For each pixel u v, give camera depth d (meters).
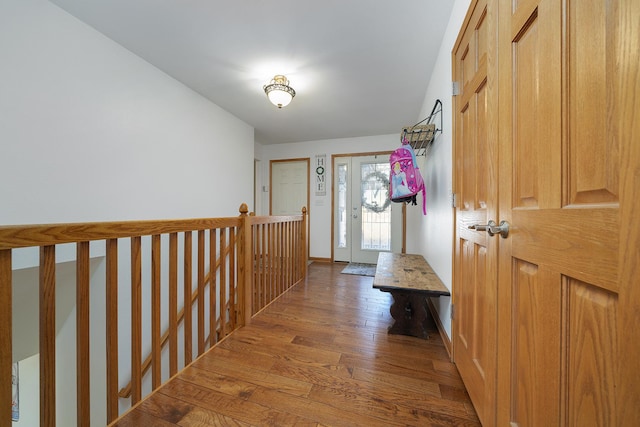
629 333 0.39
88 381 0.97
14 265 1.45
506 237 0.80
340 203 4.47
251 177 3.76
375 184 4.28
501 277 0.83
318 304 2.30
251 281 2.02
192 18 1.66
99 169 1.85
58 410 2.00
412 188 2.06
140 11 1.61
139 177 2.14
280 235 2.61
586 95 0.49
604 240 0.44
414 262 2.47
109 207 1.92
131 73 2.05
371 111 3.20
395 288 1.66
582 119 0.50
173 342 1.33
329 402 1.11
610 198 0.43
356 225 4.36
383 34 1.79
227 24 1.72
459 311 1.33
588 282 0.48
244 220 1.86
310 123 3.68
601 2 0.45
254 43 1.91
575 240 0.51
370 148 4.29
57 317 1.96
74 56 1.68
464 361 1.22
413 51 1.98
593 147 0.47
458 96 1.40
